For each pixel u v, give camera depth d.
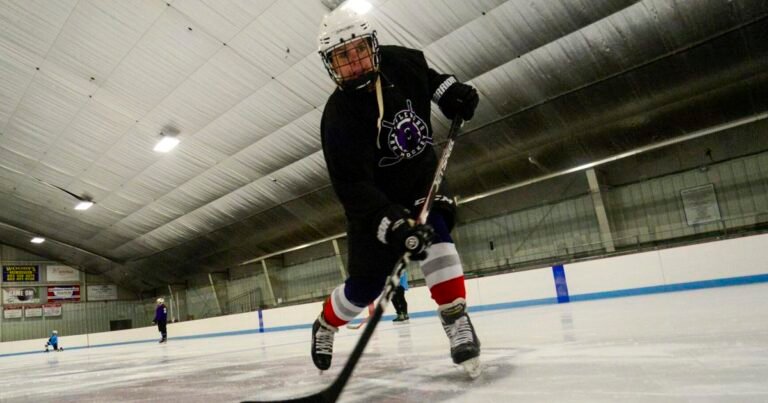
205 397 1.57
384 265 1.52
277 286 18.05
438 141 10.73
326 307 1.78
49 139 13.99
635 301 5.58
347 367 0.95
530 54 8.68
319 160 12.31
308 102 10.39
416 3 7.92
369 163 1.39
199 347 6.85
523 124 9.95
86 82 11.02
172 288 22.73
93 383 2.62
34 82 11.45
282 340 6.56
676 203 10.15
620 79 8.70
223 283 20.22
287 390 1.57
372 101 1.39
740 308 2.96
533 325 3.49
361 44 1.33
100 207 18.09
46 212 19.58
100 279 25.62
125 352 7.88
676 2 7.47
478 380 1.30
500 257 12.43
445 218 1.52
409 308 9.95
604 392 1.00
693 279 7.05
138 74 10.50
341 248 15.35
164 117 11.85
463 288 1.44
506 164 10.90
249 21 8.73
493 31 8.33
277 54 9.33
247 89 10.47
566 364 1.41
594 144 9.88
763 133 9.14
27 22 9.61
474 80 9.30
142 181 15.51
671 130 9.20
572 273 8.06
